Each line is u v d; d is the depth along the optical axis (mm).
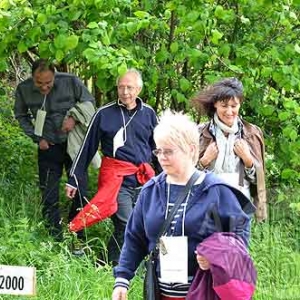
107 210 7047
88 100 7887
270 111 8203
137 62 7289
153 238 4258
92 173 8859
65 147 7957
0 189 8359
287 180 8789
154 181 4348
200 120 8117
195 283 4148
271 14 7918
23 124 8023
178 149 4148
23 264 6535
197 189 4195
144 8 7828
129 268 4492
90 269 6656
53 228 7750
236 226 4148
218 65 8258
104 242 7562
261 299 6598
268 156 8617
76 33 7344
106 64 6883
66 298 6137
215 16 7496
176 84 8242
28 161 9469
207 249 4039
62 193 8703
